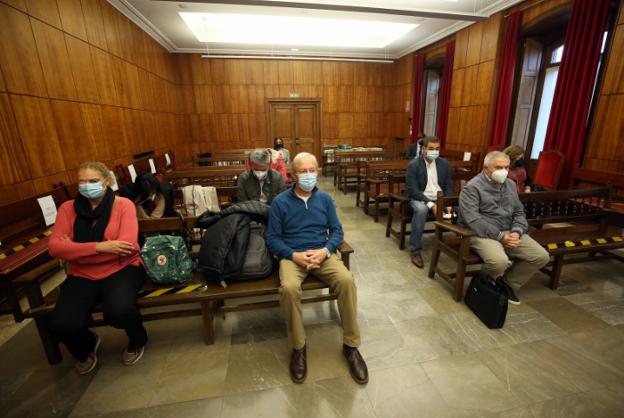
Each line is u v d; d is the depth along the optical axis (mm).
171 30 6008
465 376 1559
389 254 3074
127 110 4672
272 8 5117
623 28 3336
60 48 3172
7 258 2021
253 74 8070
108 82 4129
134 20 5031
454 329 1915
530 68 4938
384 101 8961
